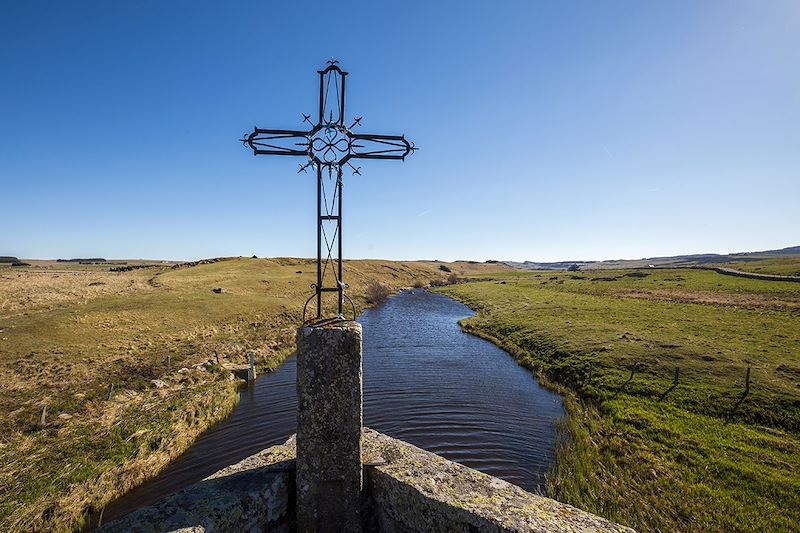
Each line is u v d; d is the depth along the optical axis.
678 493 10.93
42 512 10.23
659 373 20.69
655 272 94.69
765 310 40.03
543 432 16.05
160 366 22.64
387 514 4.13
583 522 3.34
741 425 15.50
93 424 15.18
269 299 48.56
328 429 4.01
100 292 45.09
